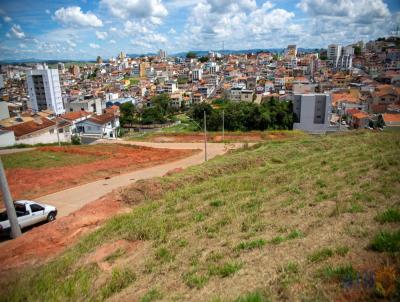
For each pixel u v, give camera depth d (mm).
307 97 62656
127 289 6844
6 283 8250
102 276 7738
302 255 6457
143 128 88250
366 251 5988
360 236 6816
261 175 16688
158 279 6992
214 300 5277
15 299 7250
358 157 16609
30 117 57969
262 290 5316
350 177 12648
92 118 60594
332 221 8195
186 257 7855
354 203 9242
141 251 9008
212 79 160000
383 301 4270
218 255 7461
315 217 8828
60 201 19828
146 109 97750
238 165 21297
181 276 6855
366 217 7996
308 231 7875
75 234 12516
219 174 19859
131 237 10156
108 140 50438
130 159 32125
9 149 39125
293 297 4887
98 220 13852
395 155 15406
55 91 98250
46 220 16156
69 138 53812
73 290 7070
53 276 8086
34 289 7527
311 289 4996
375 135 26141
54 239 12180
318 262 5957
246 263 6707
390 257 5504
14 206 15031
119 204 15586
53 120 56781
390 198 9305
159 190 16922
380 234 6219
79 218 13859
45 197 20547
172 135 50906
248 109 64688
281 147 26797
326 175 13844
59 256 10008
